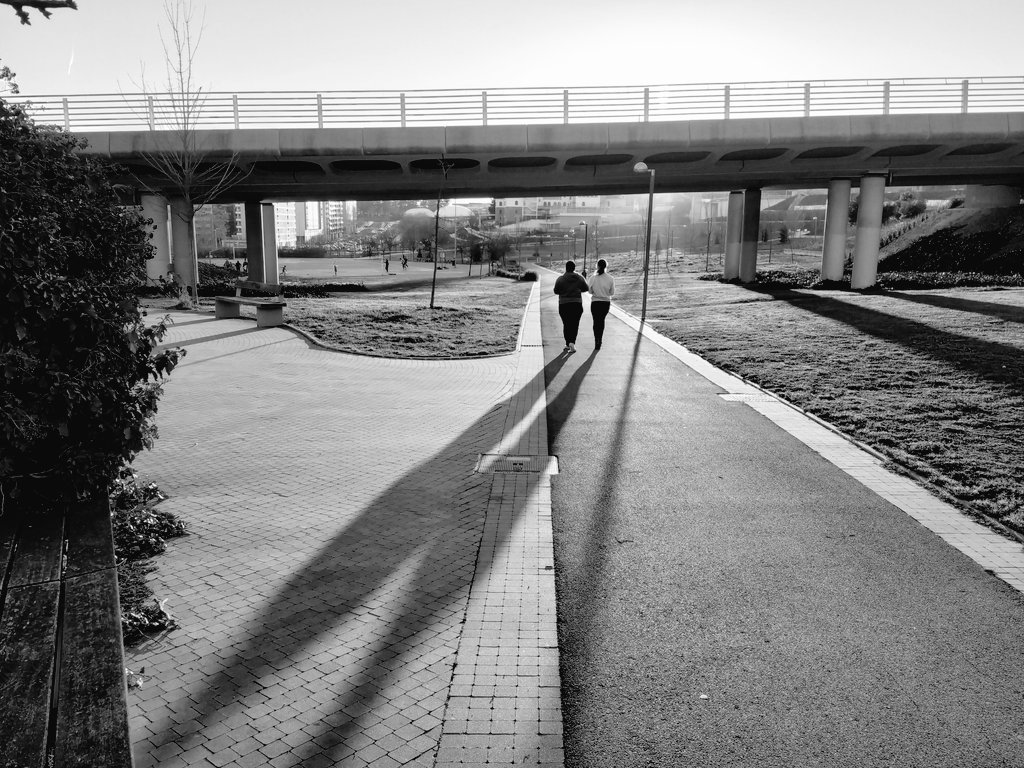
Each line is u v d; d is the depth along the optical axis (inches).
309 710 148.0
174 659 165.6
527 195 1745.8
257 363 601.6
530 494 282.4
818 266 2194.9
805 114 1236.5
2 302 171.2
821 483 296.4
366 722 144.6
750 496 281.1
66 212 190.9
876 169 1365.7
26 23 114.9
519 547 231.9
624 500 276.8
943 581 208.4
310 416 413.4
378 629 180.2
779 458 331.9
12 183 176.4
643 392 483.5
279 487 288.4
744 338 716.0
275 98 1241.4
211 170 1299.2
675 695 154.7
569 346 652.7
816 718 146.8
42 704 109.8
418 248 4879.4
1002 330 663.1
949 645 174.6
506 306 1145.4
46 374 181.5
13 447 183.0
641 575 212.4
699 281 1800.0
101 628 131.0
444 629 180.9
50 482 193.2
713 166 1427.2
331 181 1454.2
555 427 390.3
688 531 246.4
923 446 335.6
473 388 499.2
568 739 140.5
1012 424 369.7
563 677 161.3
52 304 175.9
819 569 216.5
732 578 210.5
